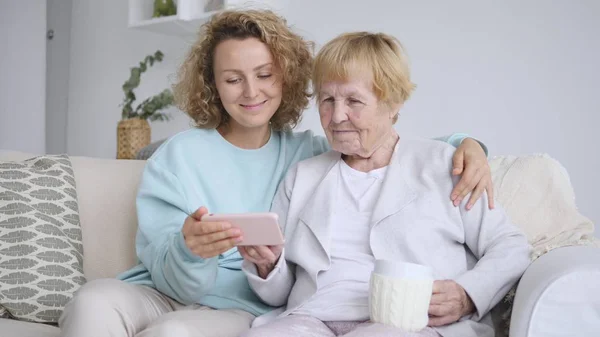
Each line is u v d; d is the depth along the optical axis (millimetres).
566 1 2521
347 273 1350
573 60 2516
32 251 1608
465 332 1259
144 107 3684
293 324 1246
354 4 3111
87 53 4773
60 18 4926
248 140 1646
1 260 1591
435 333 1243
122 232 1766
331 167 1498
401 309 1129
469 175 1388
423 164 1456
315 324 1281
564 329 1143
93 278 1736
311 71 1591
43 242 1628
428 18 2885
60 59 4953
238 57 1525
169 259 1365
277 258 1340
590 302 1137
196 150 1589
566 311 1142
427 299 1147
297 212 1483
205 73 1644
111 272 1739
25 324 1530
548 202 1562
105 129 4660
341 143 1421
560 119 2557
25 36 4789
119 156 3623
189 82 1663
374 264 1286
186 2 3545
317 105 1463
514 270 1320
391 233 1362
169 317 1259
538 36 2594
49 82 4957
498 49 2699
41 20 4754
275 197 1571
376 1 3035
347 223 1413
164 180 1528
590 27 2471
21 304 1567
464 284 1275
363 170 1477
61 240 1656
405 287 1124
